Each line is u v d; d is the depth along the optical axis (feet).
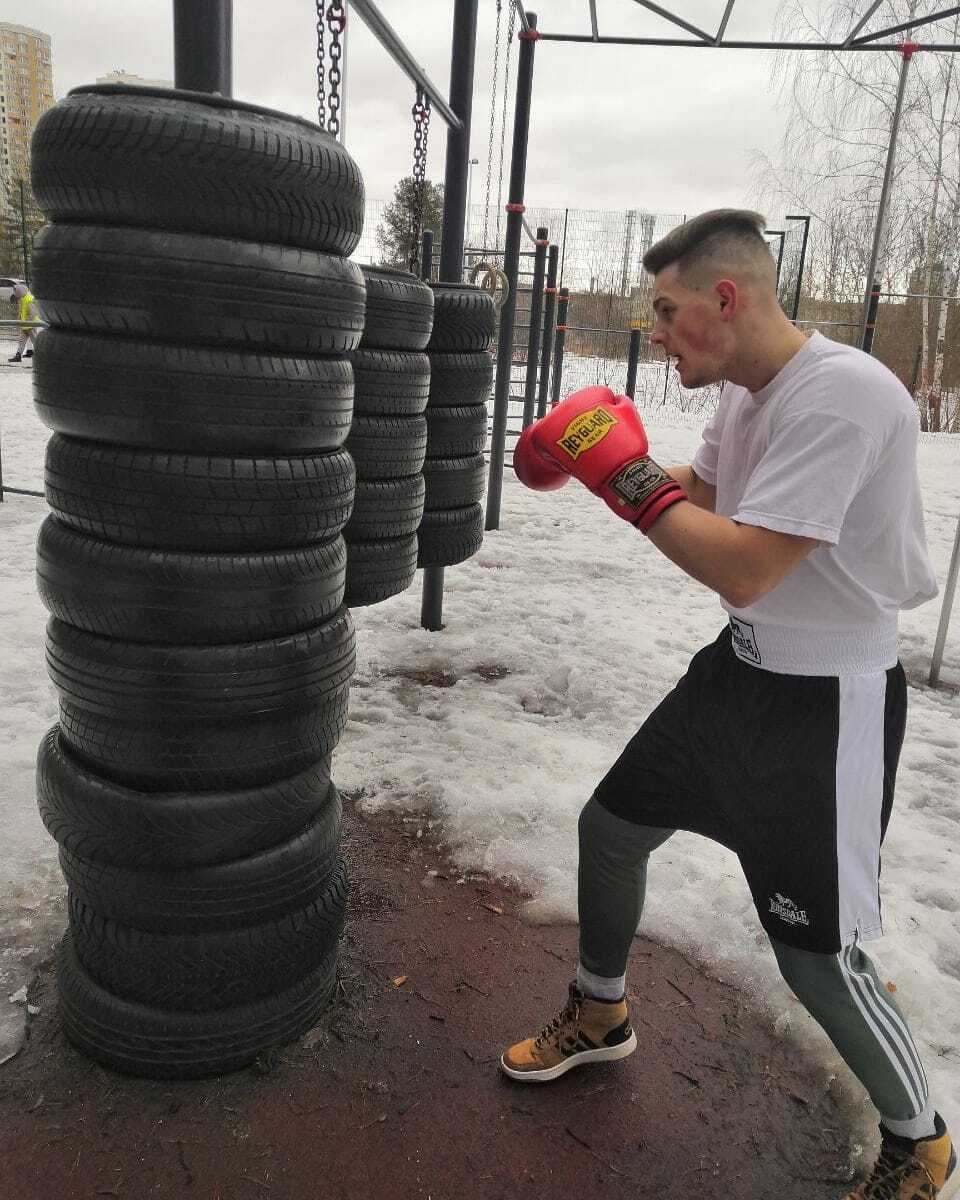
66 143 4.90
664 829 6.05
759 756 5.22
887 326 56.80
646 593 19.35
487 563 20.97
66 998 6.44
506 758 11.27
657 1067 6.76
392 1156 5.84
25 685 12.37
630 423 5.14
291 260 5.27
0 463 22.50
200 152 4.87
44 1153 5.69
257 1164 5.71
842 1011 5.10
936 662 15.10
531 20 19.76
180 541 5.34
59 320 5.22
